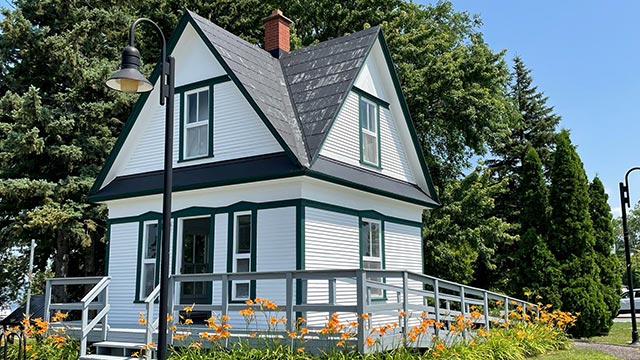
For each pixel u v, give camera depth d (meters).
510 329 13.62
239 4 26.25
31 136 18.03
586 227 19.47
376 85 15.77
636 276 55.22
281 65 16.05
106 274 14.46
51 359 11.22
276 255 12.05
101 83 20.06
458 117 23.39
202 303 13.66
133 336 11.36
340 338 9.38
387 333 10.12
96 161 20.50
